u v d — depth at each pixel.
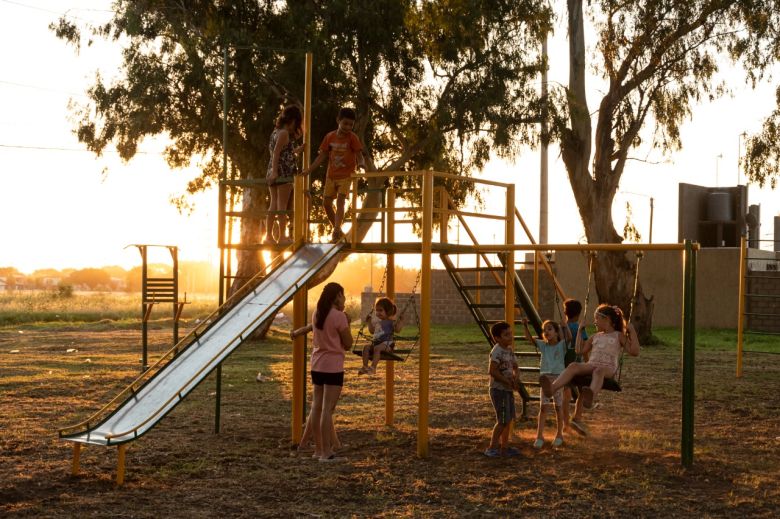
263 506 7.71
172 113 27.88
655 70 28.86
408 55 28.09
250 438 11.05
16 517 7.26
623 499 8.04
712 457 10.04
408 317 40.97
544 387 9.88
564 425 12.03
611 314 9.92
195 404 14.24
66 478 8.69
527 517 7.41
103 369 19.86
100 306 59.94
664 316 35.97
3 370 19.53
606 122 29.42
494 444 9.90
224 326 9.60
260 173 28.36
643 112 29.27
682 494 8.27
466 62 28.23
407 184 29.44
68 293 71.94
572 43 29.61
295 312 10.81
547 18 28.11
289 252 10.86
